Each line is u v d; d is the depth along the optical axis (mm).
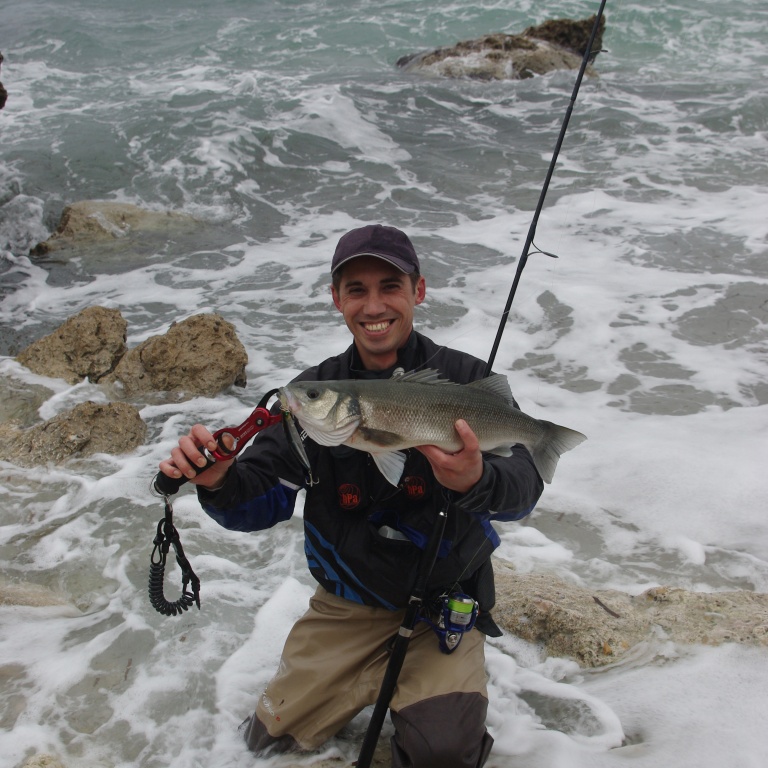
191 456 2174
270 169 11039
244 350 5883
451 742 2236
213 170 10719
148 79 16906
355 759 2594
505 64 16312
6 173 10477
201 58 19312
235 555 3932
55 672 3062
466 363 2631
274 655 3180
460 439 2102
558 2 22953
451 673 2402
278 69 18000
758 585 3666
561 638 3166
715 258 7984
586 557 3934
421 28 21859
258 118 12688
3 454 4809
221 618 3410
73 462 4762
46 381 5703
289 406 1980
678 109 13734
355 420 2016
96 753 2699
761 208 9258
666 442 4934
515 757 2559
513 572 3730
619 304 7055
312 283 7758
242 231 9266
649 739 2600
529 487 2350
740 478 4484
